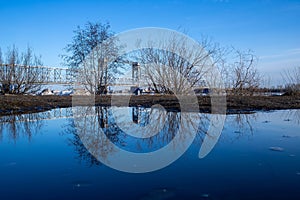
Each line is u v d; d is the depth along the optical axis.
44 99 9.03
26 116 5.09
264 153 2.09
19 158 1.97
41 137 2.91
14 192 1.32
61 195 1.28
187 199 1.24
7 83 10.74
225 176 1.55
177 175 1.58
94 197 1.25
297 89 10.09
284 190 1.33
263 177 1.53
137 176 1.56
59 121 4.44
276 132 3.07
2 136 2.98
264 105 6.29
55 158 1.99
